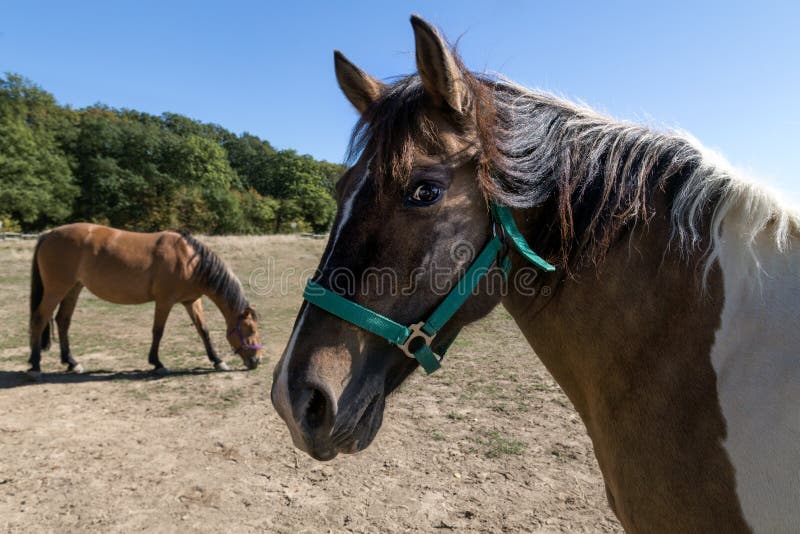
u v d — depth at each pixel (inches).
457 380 200.2
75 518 105.7
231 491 117.6
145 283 217.2
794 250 40.6
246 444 143.6
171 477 124.0
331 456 43.4
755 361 38.0
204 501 113.1
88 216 1662.2
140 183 1726.1
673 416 40.2
